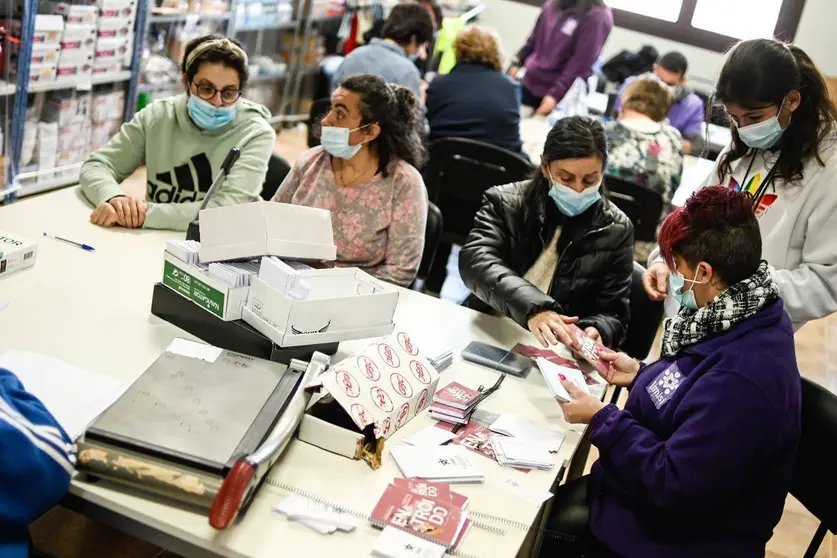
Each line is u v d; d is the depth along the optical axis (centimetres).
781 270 221
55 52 402
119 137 263
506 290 215
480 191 368
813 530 292
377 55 440
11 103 390
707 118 251
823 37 654
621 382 195
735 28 676
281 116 657
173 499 136
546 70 539
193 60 246
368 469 153
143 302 198
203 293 181
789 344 157
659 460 154
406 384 169
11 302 187
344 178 245
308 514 137
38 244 220
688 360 164
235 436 141
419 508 142
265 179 286
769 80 206
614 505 169
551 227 232
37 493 129
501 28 744
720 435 149
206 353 165
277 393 155
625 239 230
